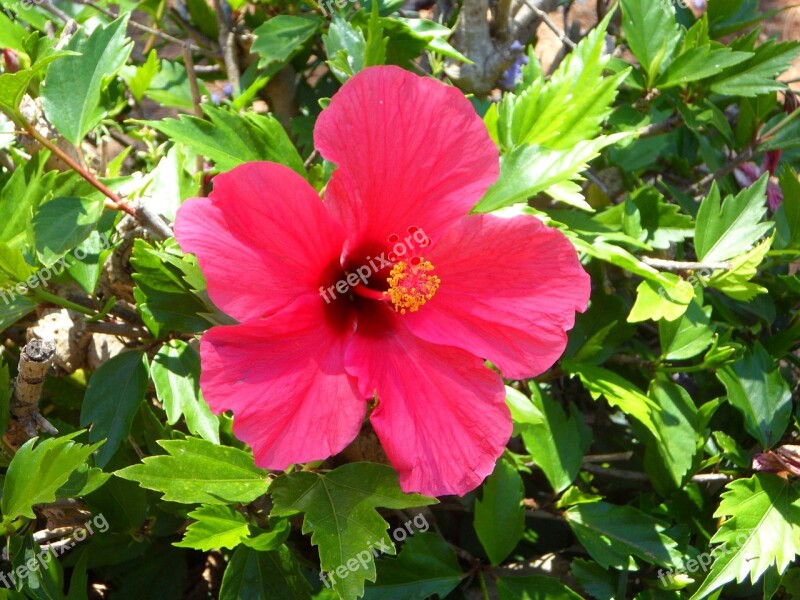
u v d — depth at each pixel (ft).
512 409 0.96
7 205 0.97
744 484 0.99
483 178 0.81
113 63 0.95
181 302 0.92
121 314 1.00
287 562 0.94
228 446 0.89
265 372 0.76
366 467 0.85
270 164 0.75
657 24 1.16
